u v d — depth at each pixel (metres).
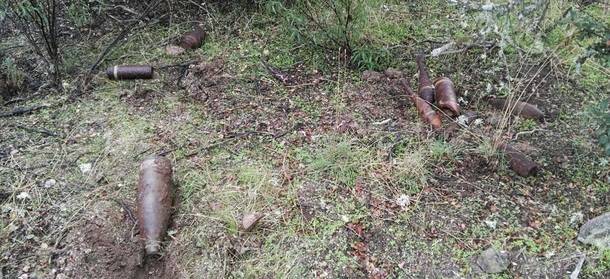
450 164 3.24
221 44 4.30
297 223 2.90
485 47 4.22
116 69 3.86
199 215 2.95
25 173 3.19
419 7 4.81
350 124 3.52
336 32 4.10
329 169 3.19
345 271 2.70
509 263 2.72
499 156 3.26
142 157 3.29
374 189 3.09
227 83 3.89
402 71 4.04
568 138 3.45
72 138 3.43
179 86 3.87
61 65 3.98
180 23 4.53
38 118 3.59
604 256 2.72
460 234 2.86
